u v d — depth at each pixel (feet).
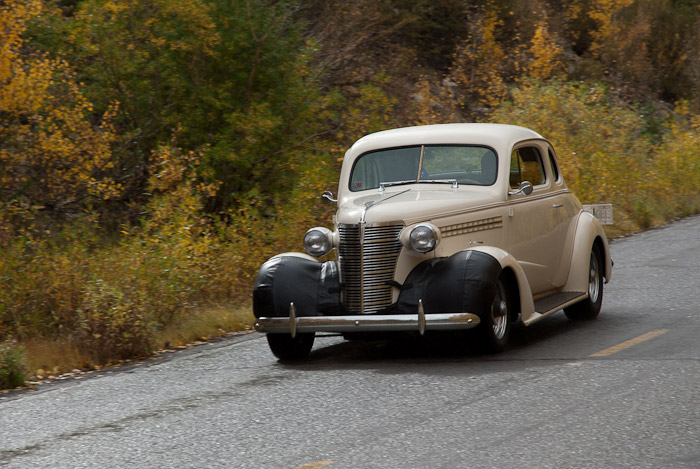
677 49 191.01
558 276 52.31
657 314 53.36
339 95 86.94
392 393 37.04
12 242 60.23
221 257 65.16
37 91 67.10
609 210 57.11
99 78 80.07
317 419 33.47
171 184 70.95
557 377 38.32
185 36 76.74
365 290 43.45
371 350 47.83
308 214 72.33
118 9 76.33
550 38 138.41
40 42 81.10
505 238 47.34
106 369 47.29
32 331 53.67
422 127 52.19
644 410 32.48
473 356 44.21
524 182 48.44
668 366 39.32
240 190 82.43
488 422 31.86
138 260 56.59
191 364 46.47
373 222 43.57
